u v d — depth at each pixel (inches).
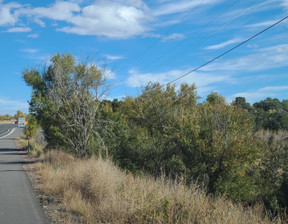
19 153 1067.3
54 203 302.5
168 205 221.0
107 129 716.0
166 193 243.3
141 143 662.5
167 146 633.0
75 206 269.1
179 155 600.1
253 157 513.0
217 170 498.9
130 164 661.3
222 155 490.9
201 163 511.8
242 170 509.0
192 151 542.3
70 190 325.7
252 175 541.6
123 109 813.9
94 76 677.9
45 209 278.1
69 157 644.1
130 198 244.5
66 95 690.2
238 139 492.7
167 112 665.0
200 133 527.8
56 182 381.1
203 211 205.6
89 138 697.6
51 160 636.1
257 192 488.1
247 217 221.0
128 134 713.6
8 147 1368.1
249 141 518.3
